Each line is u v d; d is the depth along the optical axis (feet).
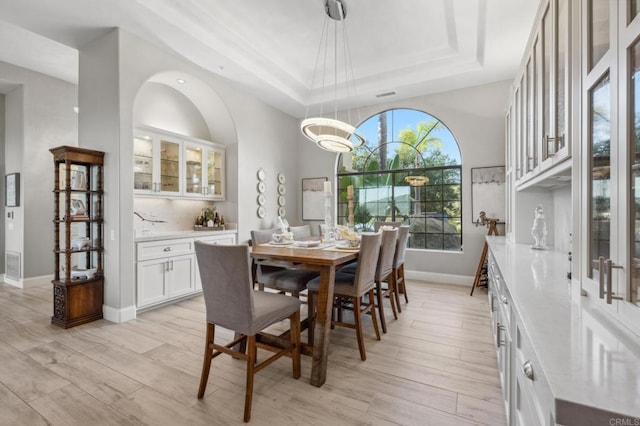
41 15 9.58
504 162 14.44
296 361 6.96
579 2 4.43
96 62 10.86
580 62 4.20
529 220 10.44
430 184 16.49
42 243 15.35
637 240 2.81
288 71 15.15
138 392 6.41
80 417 5.63
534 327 3.22
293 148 20.06
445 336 9.19
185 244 12.66
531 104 7.35
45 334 9.31
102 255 10.74
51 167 15.61
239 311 5.84
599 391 2.06
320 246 9.63
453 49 13.04
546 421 2.46
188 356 7.97
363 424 5.49
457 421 5.54
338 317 9.98
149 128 12.49
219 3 10.23
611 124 3.17
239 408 5.93
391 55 13.74
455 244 15.88
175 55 12.20
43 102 15.29
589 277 3.91
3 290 14.35
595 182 3.75
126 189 10.48
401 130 17.20
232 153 15.83
